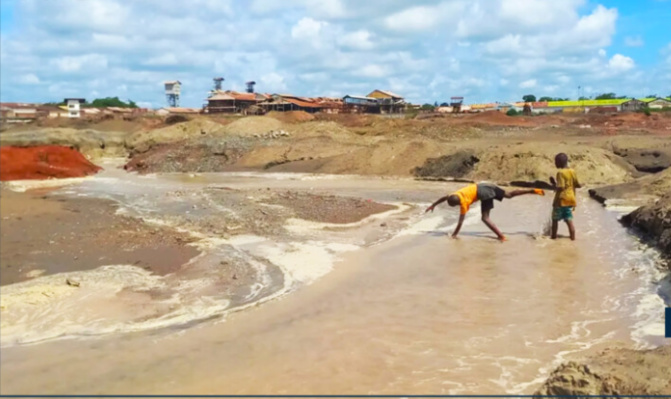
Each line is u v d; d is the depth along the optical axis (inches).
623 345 250.4
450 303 326.3
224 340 283.6
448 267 408.2
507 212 665.0
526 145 1048.2
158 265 448.8
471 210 688.4
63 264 459.5
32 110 3511.3
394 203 769.6
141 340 288.4
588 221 580.4
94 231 589.3
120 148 2075.5
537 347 257.1
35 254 493.0
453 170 1089.4
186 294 370.9
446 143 1439.5
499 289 350.9
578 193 816.9
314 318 310.7
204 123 1925.4
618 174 925.2
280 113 2092.8
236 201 784.9
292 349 267.6
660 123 1722.4
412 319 301.9
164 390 228.7
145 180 1230.3
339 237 533.0
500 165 1008.9
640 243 465.1
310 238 529.7
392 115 2576.3
